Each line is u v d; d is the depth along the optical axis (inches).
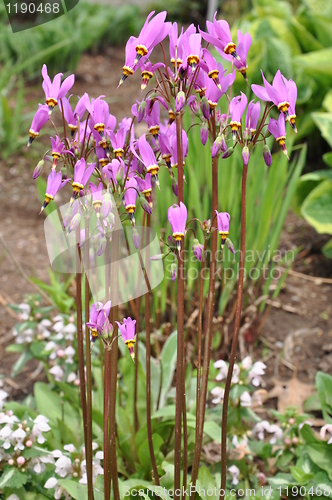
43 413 42.1
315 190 63.6
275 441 41.1
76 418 42.3
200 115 32.9
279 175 50.3
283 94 31.7
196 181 49.4
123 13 148.3
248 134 32.5
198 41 31.3
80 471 38.6
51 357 43.4
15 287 60.6
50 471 38.8
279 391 47.8
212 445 43.8
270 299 60.7
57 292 46.9
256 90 32.0
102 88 116.8
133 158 33.1
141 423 41.7
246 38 31.9
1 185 82.0
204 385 35.0
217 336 50.3
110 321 33.5
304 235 74.2
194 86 32.5
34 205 78.4
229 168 47.5
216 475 39.1
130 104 108.5
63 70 115.1
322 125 66.0
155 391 42.9
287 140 52.6
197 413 35.3
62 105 32.7
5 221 74.0
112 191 32.4
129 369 41.9
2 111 90.4
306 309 59.5
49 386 45.0
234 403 40.7
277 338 55.1
